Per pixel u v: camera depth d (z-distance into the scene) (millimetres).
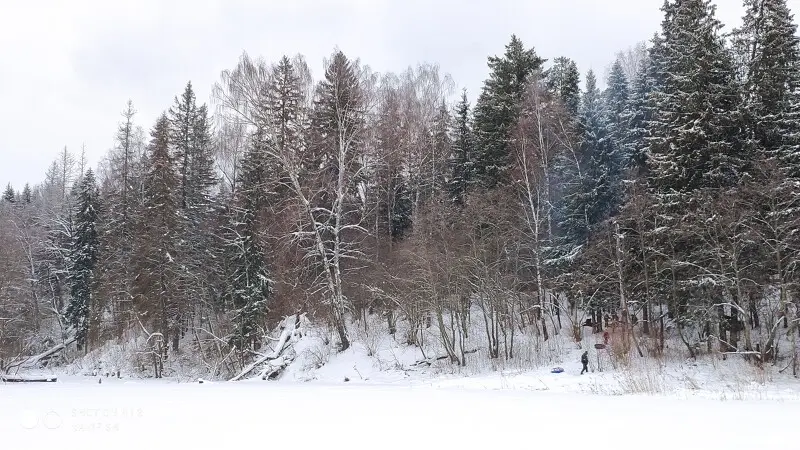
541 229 32719
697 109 25281
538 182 32969
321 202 35000
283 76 35094
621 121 38031
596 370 24500
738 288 22938
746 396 15211
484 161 36062
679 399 13727
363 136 33531
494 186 35312
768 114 25250
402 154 38188
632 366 24109
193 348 38656
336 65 32875
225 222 40938
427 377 26484
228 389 18719
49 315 48344
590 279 28641
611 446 6949
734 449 6695
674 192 25266
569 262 31984
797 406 11500
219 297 37594
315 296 33281
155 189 38812
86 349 44781
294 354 30531
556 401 12945
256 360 30453
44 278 50875
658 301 28438
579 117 36562
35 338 46750
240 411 10906
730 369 22562
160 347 36125
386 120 37219
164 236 36188
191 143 46219
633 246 28578
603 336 29547
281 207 33750
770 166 22594
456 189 41344
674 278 25500
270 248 33844
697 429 8211
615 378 20469
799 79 25578
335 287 31281
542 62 36969
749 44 28688
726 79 26203
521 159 32469
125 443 7363
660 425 8656
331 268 33688
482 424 8906
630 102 36969
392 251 34969
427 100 40250
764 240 22609
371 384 23828
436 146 41438
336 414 10344
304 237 31594
